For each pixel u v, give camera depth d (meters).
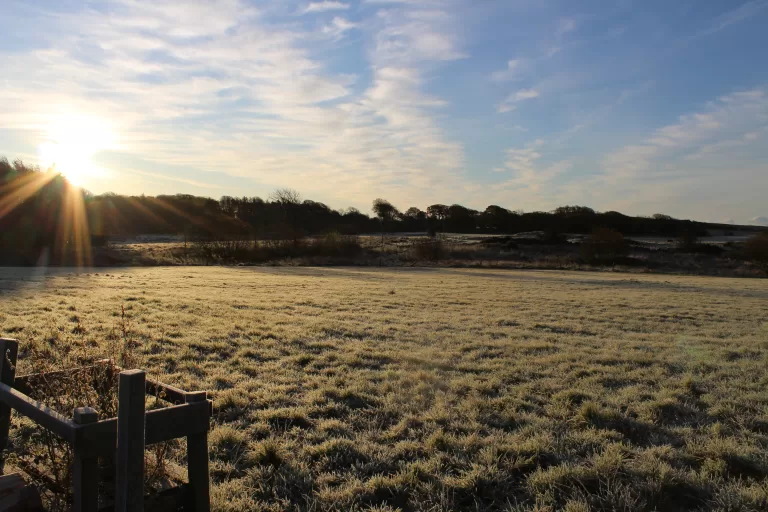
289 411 6.11
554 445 5.29
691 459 5.04
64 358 4.94
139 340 9.66
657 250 62.06
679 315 16.84
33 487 3.45
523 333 12.42
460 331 12.60
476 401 6.62
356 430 5.70
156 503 3.17
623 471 4.69
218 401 6.39
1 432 4.23
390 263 49.16
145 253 50.00
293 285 25.45
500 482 4.45
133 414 2.78
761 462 4.88
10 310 13.40
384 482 4.37
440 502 4.12
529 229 112.31
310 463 4.86
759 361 9.67
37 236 42.97
